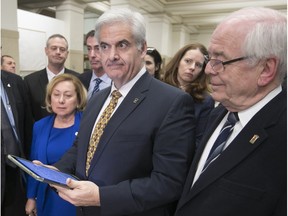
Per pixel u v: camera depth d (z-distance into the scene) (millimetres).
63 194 819
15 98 1833
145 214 910
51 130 1571
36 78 2291
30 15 4891
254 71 643
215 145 763
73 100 1548
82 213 966
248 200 629
